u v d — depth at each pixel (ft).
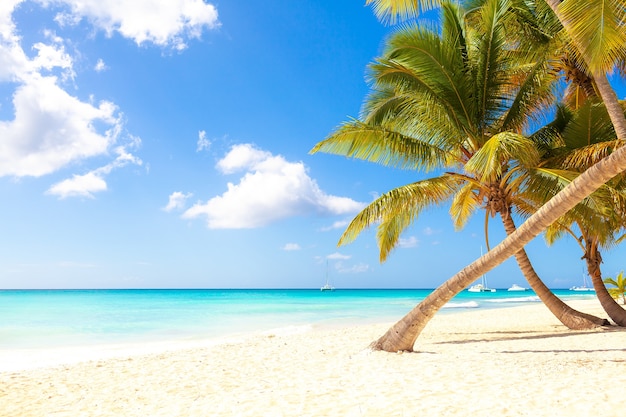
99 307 132.57
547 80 37.65
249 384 20.90
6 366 31.55
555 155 35.58
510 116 35.06
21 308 125.59
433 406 15.52
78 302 170.09
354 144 33.04
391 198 33.40
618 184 34.35
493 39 33.99
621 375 18.15
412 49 32.83
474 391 17.07
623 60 34.47
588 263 42.16
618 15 17.37
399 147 32.96
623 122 19.34
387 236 42.14
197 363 27.02
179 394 19.51
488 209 36.86
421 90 33.60
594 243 41.91
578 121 34.19
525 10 37.47
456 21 35.55
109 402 18.44
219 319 82.74
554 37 34.24
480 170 27.68
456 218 51.26
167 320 81.10
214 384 21.24
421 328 26.78
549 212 20.58
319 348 31.40
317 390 18.83
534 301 156.04
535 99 35.22
